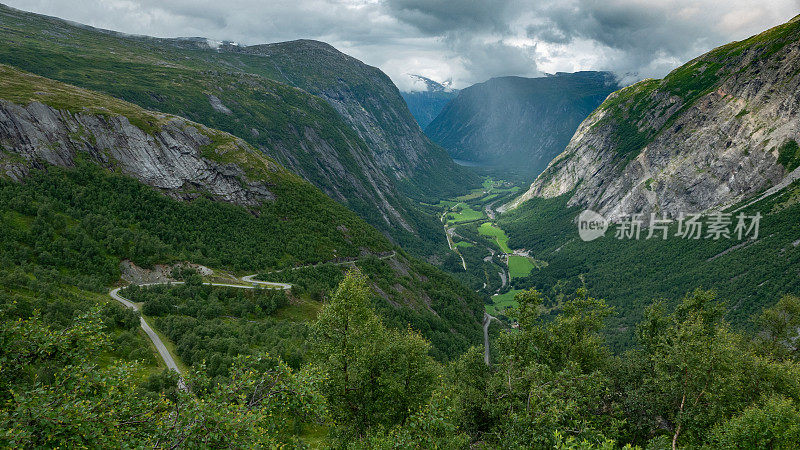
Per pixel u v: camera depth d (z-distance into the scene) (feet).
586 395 114.21
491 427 124.36
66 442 45.60
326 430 172.35
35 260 335.06
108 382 55.77
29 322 57.31
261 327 313.94
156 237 421.18
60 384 52.85
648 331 165.27
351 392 102.94
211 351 252.42
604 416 120.98
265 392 67.10
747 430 102.27
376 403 101.91
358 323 104.83
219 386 59.57
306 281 444.96
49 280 310.86
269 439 57.88
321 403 70.18
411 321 432.25
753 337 222.28
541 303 144.56
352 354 101.50
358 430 98.53
